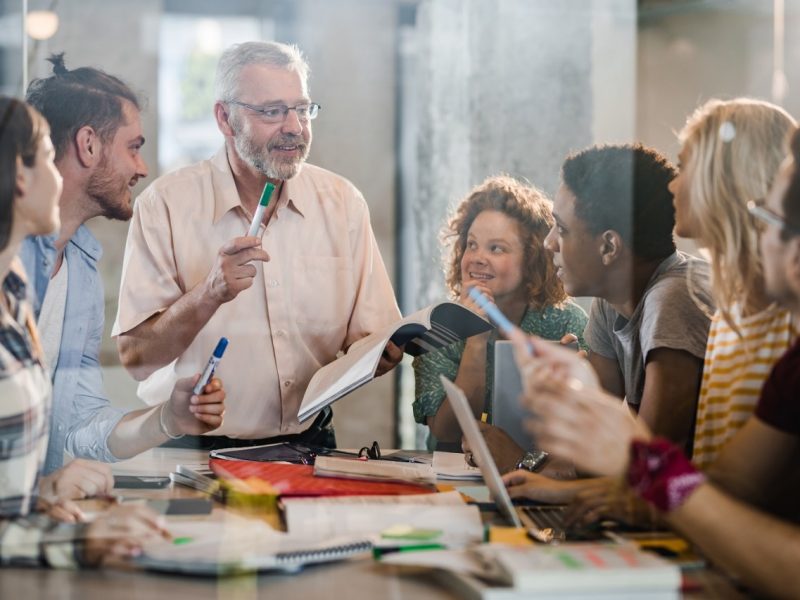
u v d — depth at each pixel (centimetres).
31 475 121
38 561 105
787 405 108
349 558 109
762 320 132
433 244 219
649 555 97
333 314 199
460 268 208
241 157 194
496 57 224
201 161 195
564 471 140
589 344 183
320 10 207
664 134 233
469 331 176
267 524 119
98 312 174
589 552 98
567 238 184
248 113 193
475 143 223
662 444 98
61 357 166
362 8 216
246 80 193
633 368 172
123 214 182
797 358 109
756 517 96
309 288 197
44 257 135
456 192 222
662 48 242
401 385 217
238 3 199
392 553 108
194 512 124
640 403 164
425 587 99
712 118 146
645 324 162
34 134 128
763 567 94
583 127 233
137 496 136
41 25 186
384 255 221
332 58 217
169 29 193
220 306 191
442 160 223
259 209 184
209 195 194
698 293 160
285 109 194
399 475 144
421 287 219
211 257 194
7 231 125
